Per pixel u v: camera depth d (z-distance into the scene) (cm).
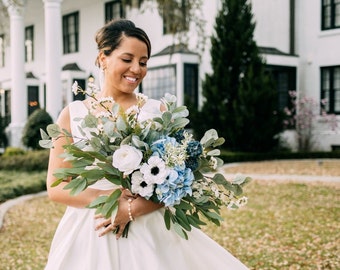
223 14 1565
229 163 1434
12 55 1900
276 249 540
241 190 222
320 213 727
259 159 1501
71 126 229
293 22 1811
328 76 1752
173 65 1775
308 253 520
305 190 934
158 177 195
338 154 1534
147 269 212
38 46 2505
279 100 1842
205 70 1781
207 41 1761
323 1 1739
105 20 2077
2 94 2608
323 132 1664
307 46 1781
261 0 1853
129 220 210
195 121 1577
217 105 1547
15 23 1877
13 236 630
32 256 538
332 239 575
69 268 218
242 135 1523
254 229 638
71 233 221
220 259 241
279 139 1602
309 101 1648
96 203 201
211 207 221
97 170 204
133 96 239
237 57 1536
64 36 2298
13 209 809
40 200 898
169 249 223
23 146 1748
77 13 2220
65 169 203
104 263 213
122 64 217
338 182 1024
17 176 1136
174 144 202
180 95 1748
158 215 225
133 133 203
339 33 1692
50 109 1627
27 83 2448
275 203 815
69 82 2119
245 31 1554
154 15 1922
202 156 212
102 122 205
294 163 1416
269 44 1858
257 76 1538
